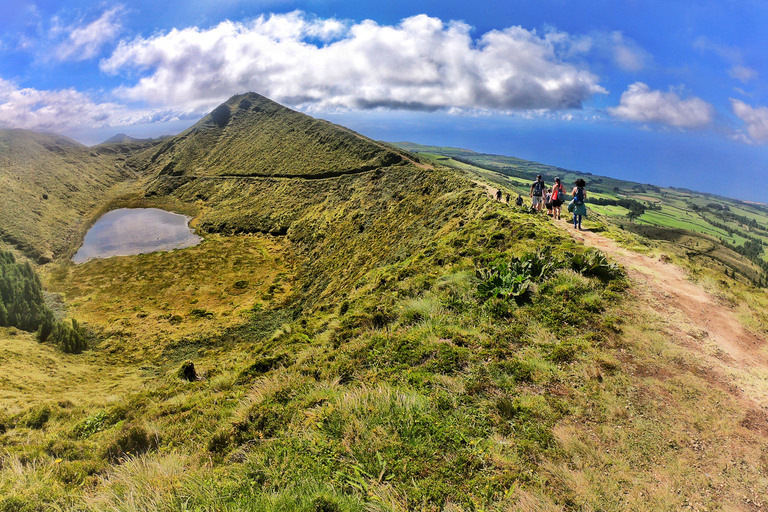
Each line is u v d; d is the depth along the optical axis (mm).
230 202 119938
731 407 5246
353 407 5438
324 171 110625
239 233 99312
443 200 48656
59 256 91250
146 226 110750
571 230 14727
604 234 13812
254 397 7125
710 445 4613
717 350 6586
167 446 6359
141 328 52312
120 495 4566
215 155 162375
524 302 8398
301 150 131500
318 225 83000
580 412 5180
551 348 6746
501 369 6215
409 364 6785
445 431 4820
